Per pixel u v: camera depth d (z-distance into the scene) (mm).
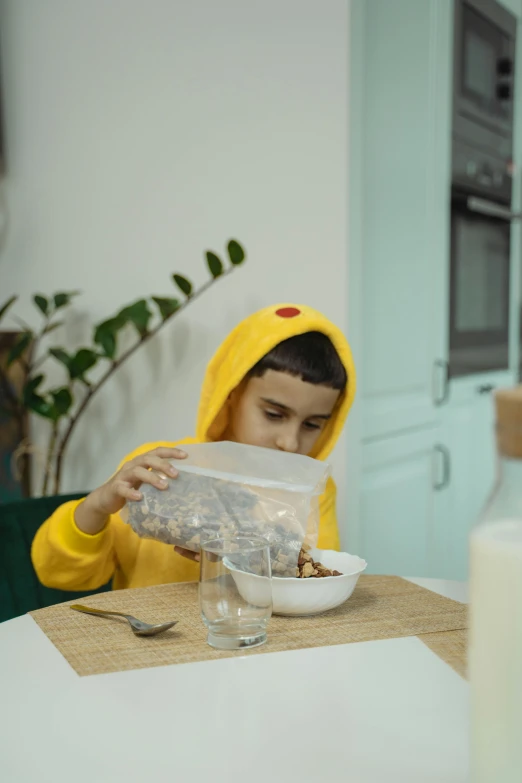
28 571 1271
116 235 1971
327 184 1654
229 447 974
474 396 2449
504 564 440
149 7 1867
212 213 1820
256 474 943
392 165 1895
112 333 1807
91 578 1152
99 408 2021
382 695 662
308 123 1672
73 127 2012
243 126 1762
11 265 2164
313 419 1260
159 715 626
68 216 2045
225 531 917
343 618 854
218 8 1773
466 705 644
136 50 1896
